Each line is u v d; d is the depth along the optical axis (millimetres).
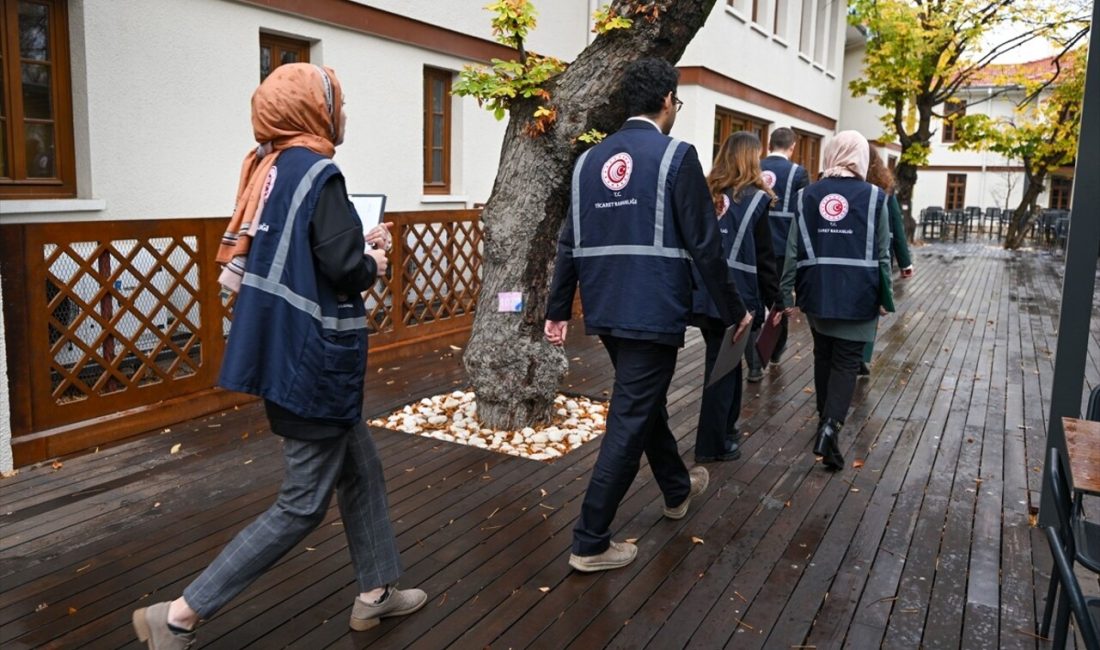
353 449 2623
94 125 5602
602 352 7168
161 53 6012
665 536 3512
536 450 4562
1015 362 7363
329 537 3398
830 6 18375
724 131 12852
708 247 2891
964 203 34250
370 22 7719
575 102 4551
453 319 7555
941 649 2727
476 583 3064
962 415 5559
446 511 3705
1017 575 3254
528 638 2715
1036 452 4793
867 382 6488
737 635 2771
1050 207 33875
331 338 2307
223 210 6629
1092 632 1630
